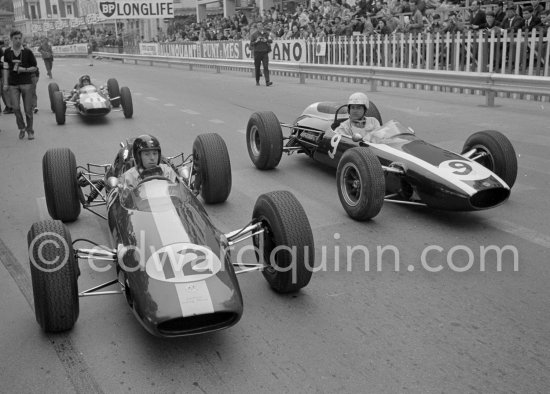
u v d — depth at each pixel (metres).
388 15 19.53
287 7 33.97
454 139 10.32
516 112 12.98
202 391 3.58
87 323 4.41
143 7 42.75
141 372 3.79
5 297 4.88
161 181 4.74
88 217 6.82
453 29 16.73
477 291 4.81
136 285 3.79
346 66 18.81
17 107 11.62
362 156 6.27
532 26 14.54
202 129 12.38
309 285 4.99
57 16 84.06
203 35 32.78
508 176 6.77
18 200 7.61
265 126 8.50
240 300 3.76
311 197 7.43
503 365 3.78
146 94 19.17
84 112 13.48
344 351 3.98
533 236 5.91
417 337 4.13
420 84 16.44
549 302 4.59
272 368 3.80
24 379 3.75
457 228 6.19
